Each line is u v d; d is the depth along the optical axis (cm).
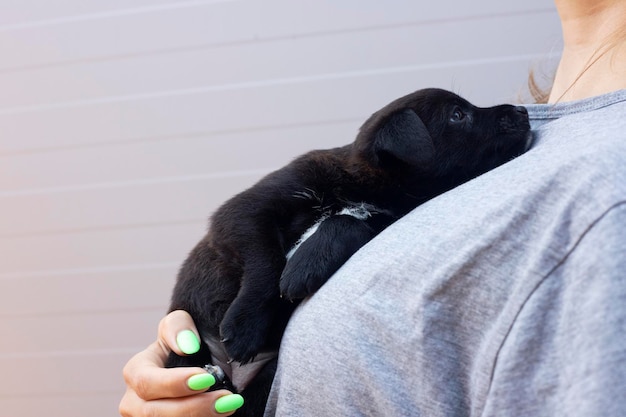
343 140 136
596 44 62
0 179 146
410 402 48
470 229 48
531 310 44
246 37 136
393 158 72
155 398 60
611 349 41
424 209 54
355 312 51
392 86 134
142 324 145
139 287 144
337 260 61
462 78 131
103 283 145
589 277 42
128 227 143
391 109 75
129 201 143
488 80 131
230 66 138
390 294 50
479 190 51
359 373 49
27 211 146
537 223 45
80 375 148
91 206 144
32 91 143
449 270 47
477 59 131
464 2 130
